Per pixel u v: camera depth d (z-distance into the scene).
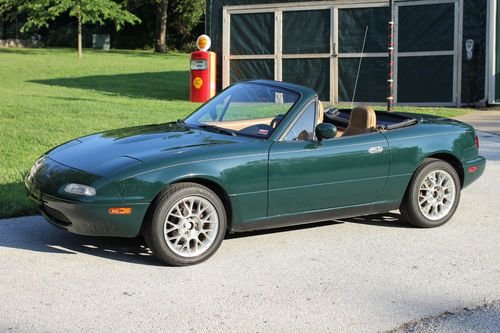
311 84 19.11
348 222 6.57
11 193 7.14
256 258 5.34
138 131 6.02
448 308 4.32
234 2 19.61
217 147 5.32
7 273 4.85
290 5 18.98
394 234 6.16
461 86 17.48
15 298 4.37
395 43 18.02
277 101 5.93
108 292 4.52
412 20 17.80
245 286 4.69
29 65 32.81
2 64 32.69
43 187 5.12
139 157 5.12
